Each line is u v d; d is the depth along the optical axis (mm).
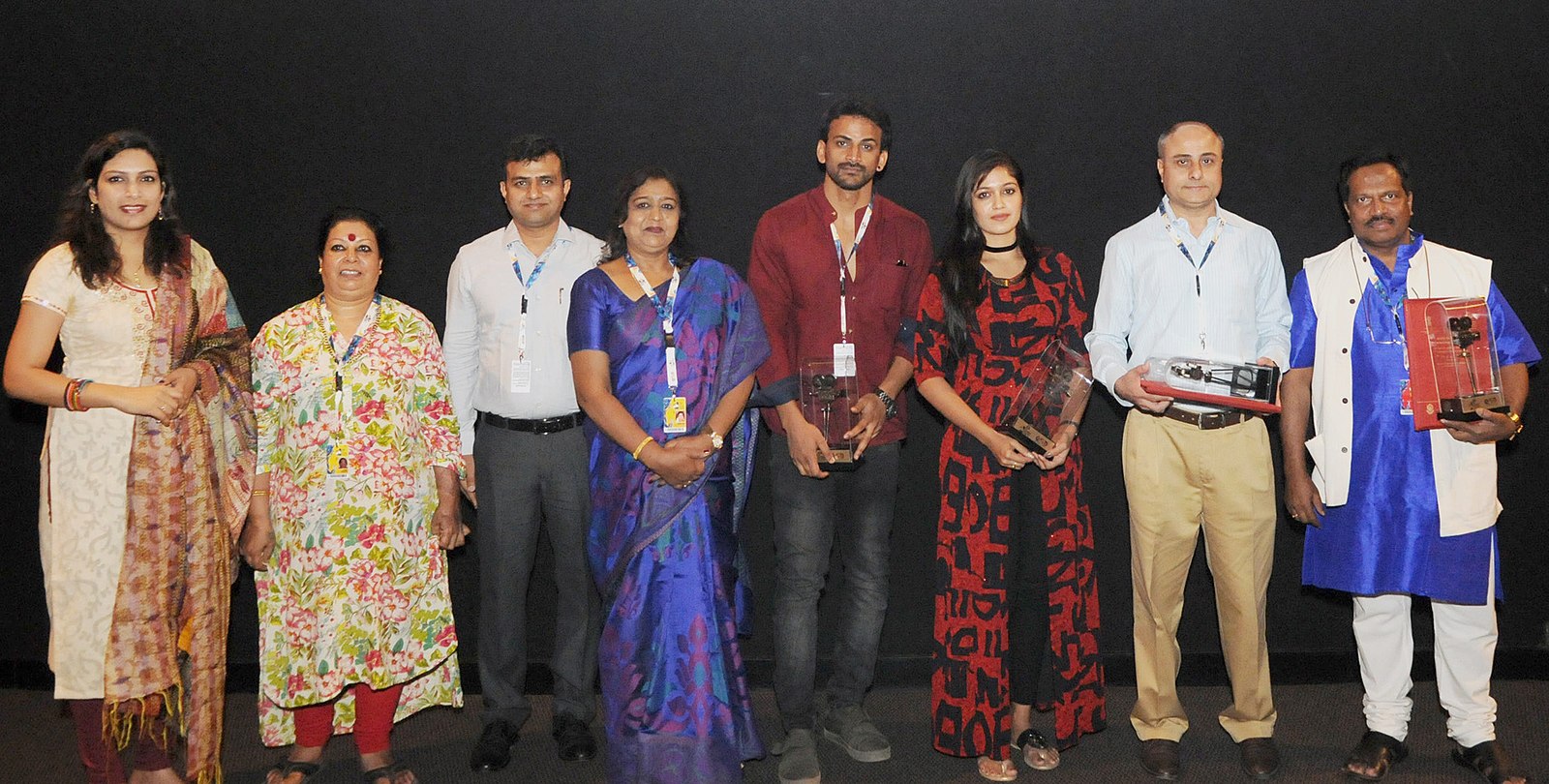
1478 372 3037
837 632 3711
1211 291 3232
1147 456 3277
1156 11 3891
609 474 3012
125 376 2893
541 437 3404
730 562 3066
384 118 3938
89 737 2955
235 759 3551
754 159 3936
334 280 3115
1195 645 4098
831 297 3342
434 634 3273
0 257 4004
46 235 3990
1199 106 3918
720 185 3943
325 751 3582
